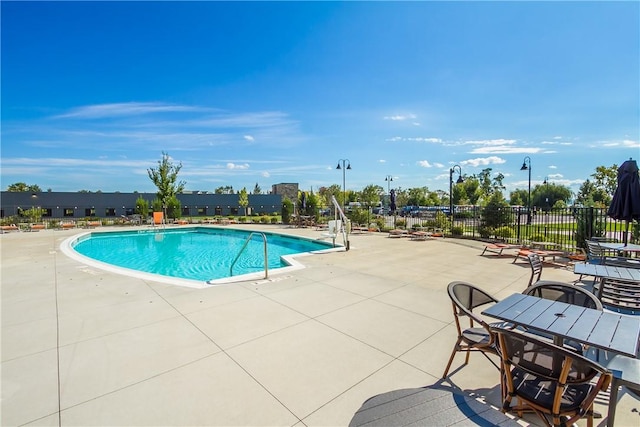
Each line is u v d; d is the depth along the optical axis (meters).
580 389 1.95
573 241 10.20
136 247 14.38
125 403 2.36
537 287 3.09
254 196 45.75
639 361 2.23
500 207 12.40
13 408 2.30
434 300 4.88
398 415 1.48
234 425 2.11
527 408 1.91
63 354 3.15
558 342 2.44
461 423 1.42
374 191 48.22
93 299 4.97
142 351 3.21
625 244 6.04
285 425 2.12
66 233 16.67
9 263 8.08
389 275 6.54
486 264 7.72
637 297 3.51
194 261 11.02
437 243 11.53
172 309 4.48
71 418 2.19
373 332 3.68
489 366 2.91
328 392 2.50
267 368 2.87
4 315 4.27
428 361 3.00
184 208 40.72
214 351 3.21
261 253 12.51
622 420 2.15
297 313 4.30
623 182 5.92
